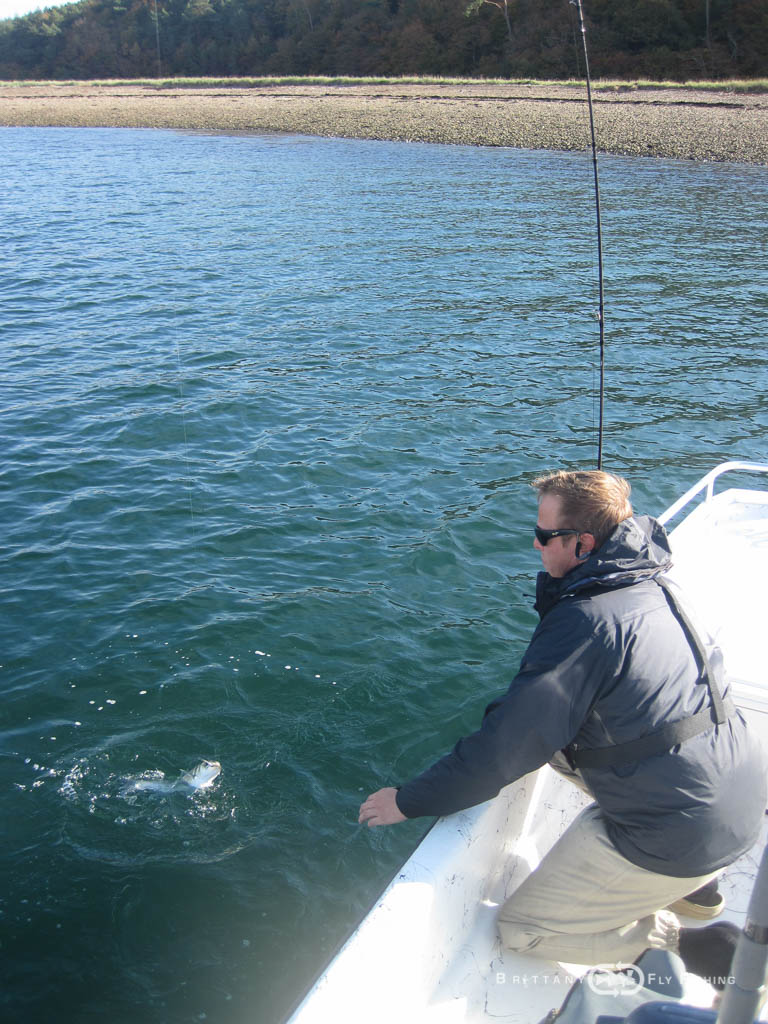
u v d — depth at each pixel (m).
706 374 11.39
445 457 8.65
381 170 31.66
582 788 2.29
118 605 5.91
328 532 7.07
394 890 2.13
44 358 11.43
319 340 12.48
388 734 4.78
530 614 5.98
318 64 77.12
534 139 38.34
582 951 2.28
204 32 87.31
